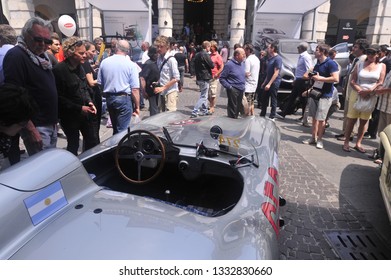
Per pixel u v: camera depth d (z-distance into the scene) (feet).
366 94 15.67
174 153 8.46
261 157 8.33
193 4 75.92
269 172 7.69
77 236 4.90
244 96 20.93
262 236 5.46
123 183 8.95
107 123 20.85
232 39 52.37
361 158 16.40
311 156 16.58
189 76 49.37
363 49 18.90
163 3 52.49
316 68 17.02
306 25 46.75
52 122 10.03
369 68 15.70
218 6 71.20
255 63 21.85
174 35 64.44
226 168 8.10
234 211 6.11
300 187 12.94
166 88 18.83
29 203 5.23
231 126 10.62
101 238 4.85
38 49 9.14
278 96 29.60
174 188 9.18
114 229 5.07
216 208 8.46
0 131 6.04
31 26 8.85
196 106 23.85
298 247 9.23
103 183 8.42
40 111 9.61
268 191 6.91
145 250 4.65
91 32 44.78
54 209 5.58
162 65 19.12
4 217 4.84
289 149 17.66
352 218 10.78
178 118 11.84
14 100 5.82
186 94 34.19
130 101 14.57
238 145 8.66
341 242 9.51
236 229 5.49
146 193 8.95
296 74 23.34
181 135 9.44
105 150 8.45
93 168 8.38
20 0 52.11
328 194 12.39
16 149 7.47
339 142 19.11
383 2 53.11
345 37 49.21
